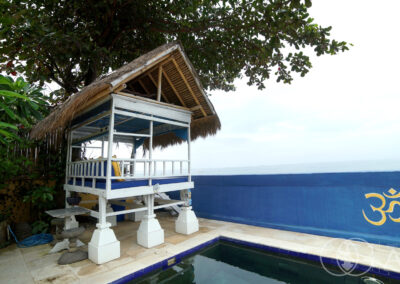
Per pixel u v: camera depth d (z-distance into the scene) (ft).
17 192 18.78
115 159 13.75
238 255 15.25
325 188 17.08
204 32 24.76
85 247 15.06
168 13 24.85
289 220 18.49
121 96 14.40
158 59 15.61
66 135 21.68
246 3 20.45
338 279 11.31
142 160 15.38
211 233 17.70
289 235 16.85
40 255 13.70
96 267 11.80
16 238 16.35
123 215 23.31
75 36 18.71
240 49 24.16
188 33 26.09
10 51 19.10
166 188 16.48
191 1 22.04
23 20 16.84
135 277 11.27
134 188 14.35
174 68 17.65
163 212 26.53
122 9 22.31
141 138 25.07
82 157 22.66
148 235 14.66
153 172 16.25
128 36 27.04
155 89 20.35
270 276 11.91
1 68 20.83
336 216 16.44
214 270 12.75
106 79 14.08
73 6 20.13
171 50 16.01
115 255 12.84
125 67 15.08
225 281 11.40
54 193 18.84
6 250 14.64
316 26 19.93
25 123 14.94
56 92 27.96
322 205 17.10
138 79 19.92
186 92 18.92
